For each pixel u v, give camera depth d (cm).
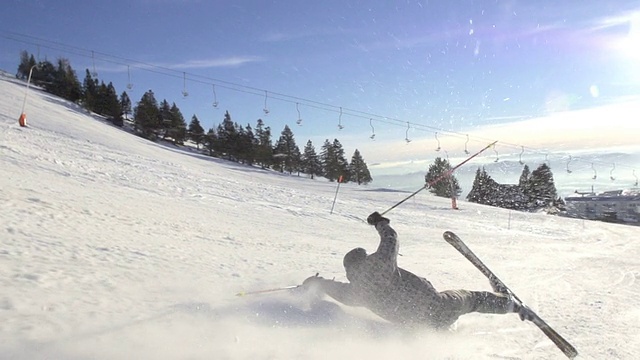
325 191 3353
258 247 759
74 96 7000
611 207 3947
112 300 323
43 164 1416
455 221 2142
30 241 468
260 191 2094
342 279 551
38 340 236
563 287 667
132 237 624
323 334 332
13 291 302
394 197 3288
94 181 1343
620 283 730
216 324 313
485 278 693
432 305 368
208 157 5903
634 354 362
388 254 368
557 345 350
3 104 3300
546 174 3619
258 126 7031
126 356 239
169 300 348
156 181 1658
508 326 420
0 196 710
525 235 1922
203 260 549
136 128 6700
